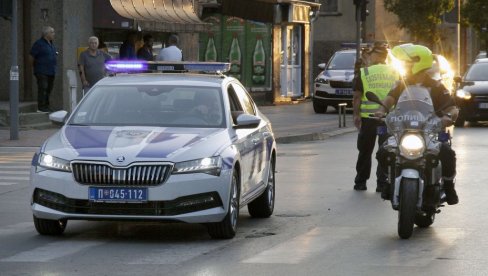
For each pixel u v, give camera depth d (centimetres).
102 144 1441
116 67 1683
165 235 1495
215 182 1409
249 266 1249
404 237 1439
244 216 1695
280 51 4981
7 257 1312
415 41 5953
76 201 1405
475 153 2725
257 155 1599
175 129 1509
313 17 5347
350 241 1430
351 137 3381
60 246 1395
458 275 1185
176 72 1678
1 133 3150
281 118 4069
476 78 3884
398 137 1439
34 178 1435
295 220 1642
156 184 1392
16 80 2959
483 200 1839
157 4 3944
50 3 3588
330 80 4350
